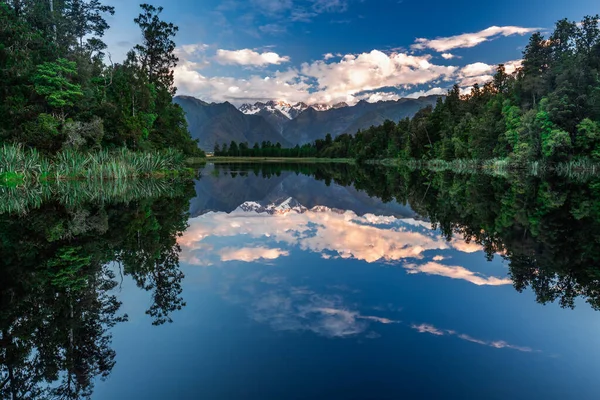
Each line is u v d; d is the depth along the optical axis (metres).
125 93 40.00
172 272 8.85
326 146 167.88
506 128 55.19
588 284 7.69
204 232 14.26
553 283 7.74
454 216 18.16
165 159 38.22
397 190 35.09
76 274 9.05
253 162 124.94
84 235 13.15
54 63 31.72
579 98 43.47
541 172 44.97
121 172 30.28
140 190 26.69
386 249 10.98
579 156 43.38
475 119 66.56
